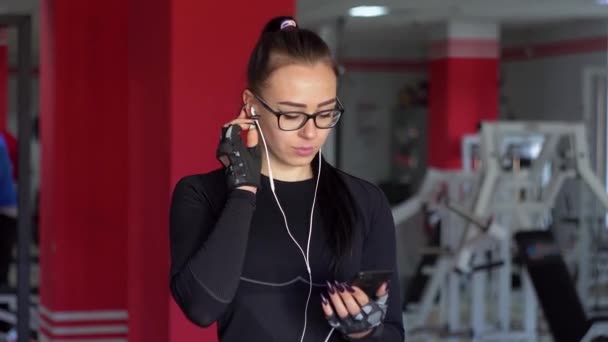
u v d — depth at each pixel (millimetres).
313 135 1775
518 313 8234
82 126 4980
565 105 11719
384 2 9438
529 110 12672
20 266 4371
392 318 1897
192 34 3324
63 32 4934
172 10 3299
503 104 13297
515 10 10242
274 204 1847
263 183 1853
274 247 1826
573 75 11555
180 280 1720
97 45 4973
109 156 5016
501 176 6125
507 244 6863
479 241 5770
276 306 1821
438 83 12047
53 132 4977
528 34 12641
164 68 3389
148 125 3619
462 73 11789
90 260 5023
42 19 5465
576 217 9539
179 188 1854
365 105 16062
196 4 3322
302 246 1834
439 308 8219
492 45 11789
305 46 1771
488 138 5895
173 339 3383
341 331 1773
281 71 1754
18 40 4273
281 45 1771
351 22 11531
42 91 5473
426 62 15961
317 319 1831
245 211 1729
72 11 4938
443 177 6781
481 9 10172
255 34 3383
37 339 6199
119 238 5047
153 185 3545
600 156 11039
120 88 4996
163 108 3408
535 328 7094
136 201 3783
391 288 1910
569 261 8891
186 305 1714
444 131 11906
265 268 1821
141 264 3721
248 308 1815
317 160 1890
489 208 6238
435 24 11930
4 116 5312
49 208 5148
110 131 5008
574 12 10398
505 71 13336
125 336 5066
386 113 16172
